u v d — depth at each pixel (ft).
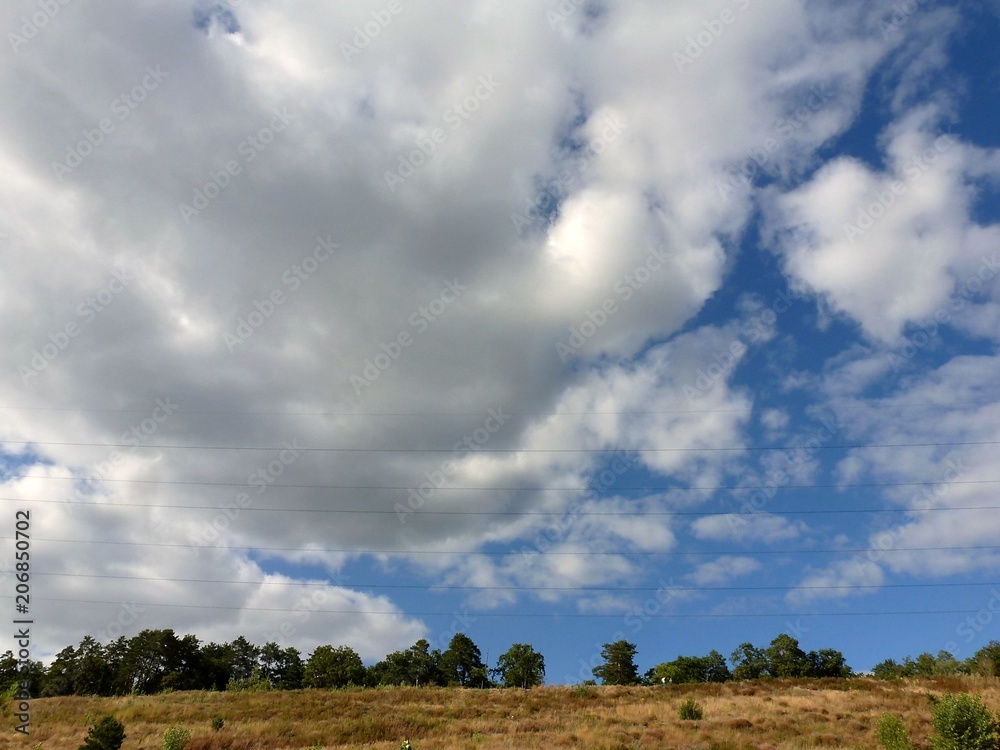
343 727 152.76
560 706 195.93
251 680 275.80
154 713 171.94
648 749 125.59
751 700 186.80
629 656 429.38
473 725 157.99
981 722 105.50
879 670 377.30
